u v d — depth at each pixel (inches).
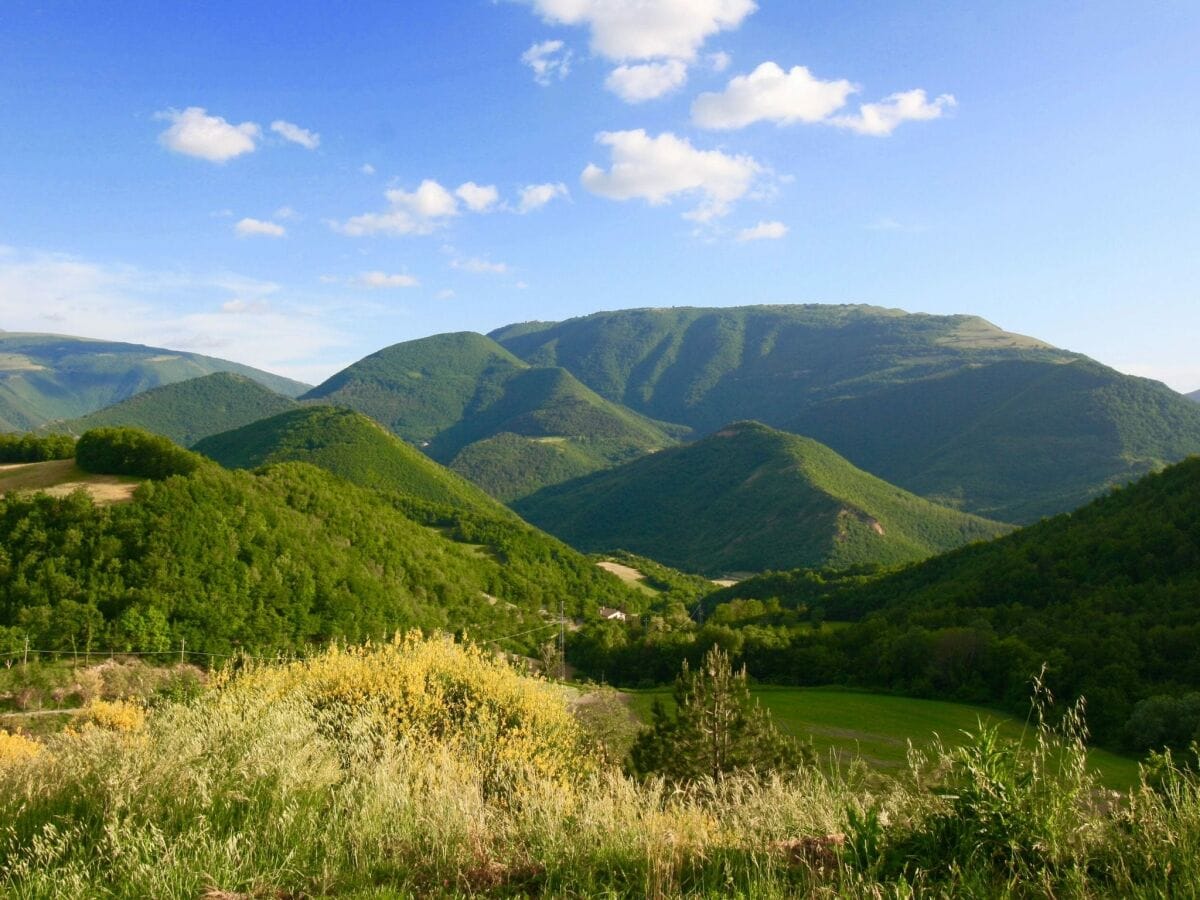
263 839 186.5
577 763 330.3
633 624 2733.8
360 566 2101.4
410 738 286.4
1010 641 1508.4
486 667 377.1
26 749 390.6
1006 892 148.9
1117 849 166.1
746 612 2778.1
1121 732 991.0
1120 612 1562.5
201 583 1637.6
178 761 220.1
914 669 1710.1
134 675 1323.8
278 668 359.9
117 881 163.9
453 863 184.2
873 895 146.7
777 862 173.3
